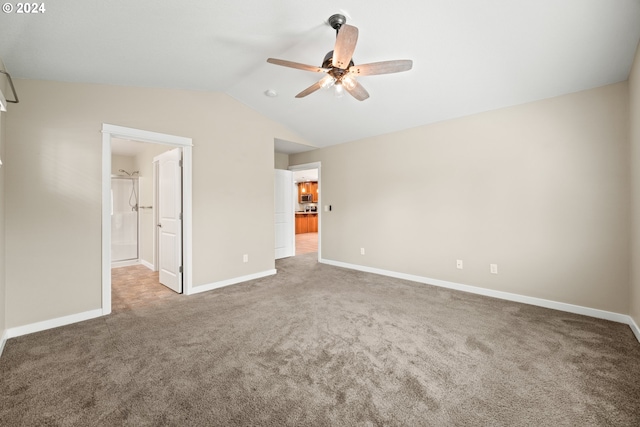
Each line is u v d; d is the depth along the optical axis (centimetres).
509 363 187
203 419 139
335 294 340
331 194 518
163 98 322
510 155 311
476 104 318
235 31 220
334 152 510
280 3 189
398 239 419
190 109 344
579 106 270
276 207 590
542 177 291
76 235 263
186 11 190
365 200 462
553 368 181
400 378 171
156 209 474
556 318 262
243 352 204
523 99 296
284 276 431
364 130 429
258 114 418
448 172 362
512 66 250
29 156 241
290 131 464
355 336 228
